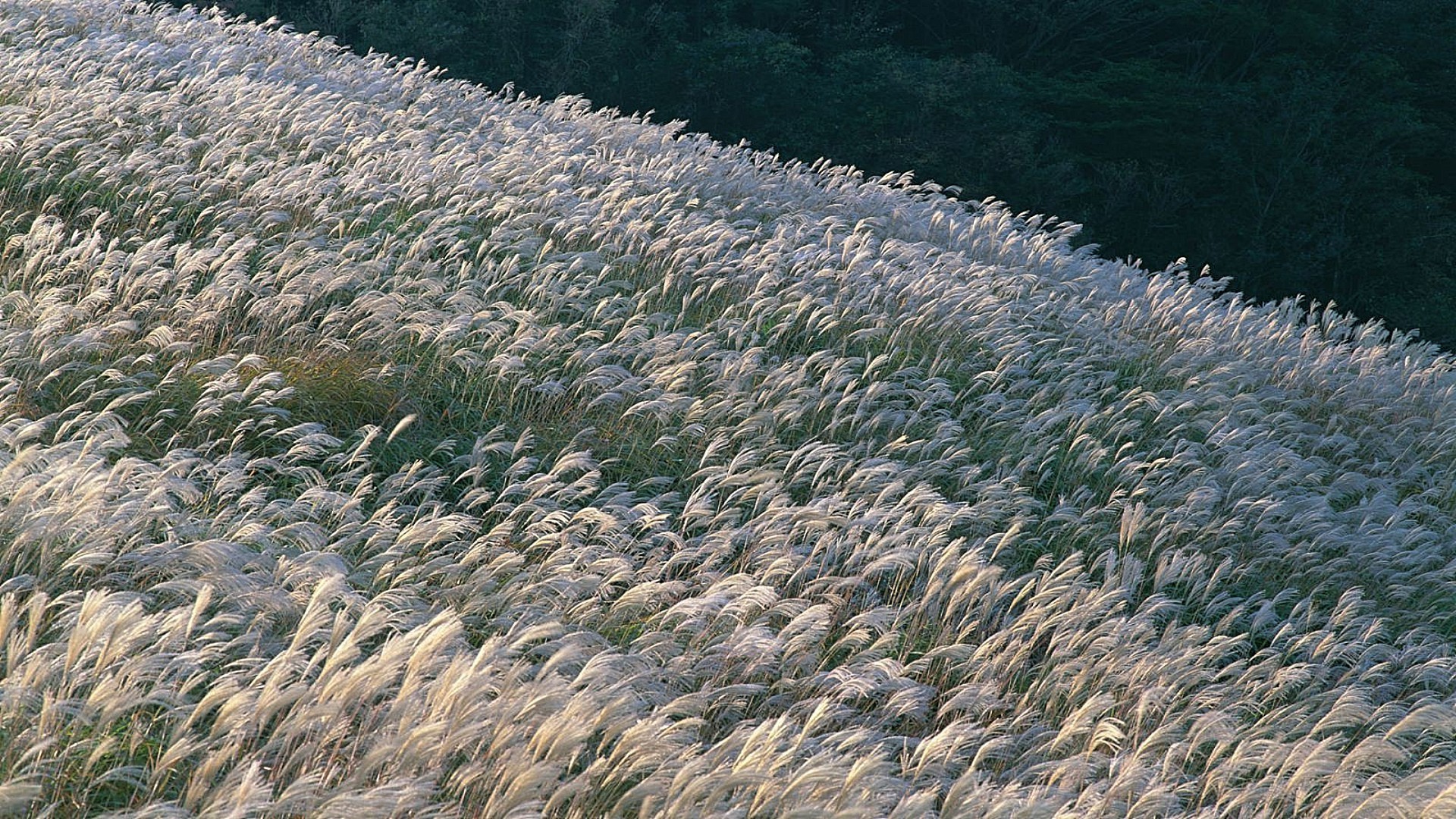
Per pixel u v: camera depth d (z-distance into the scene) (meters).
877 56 39.41
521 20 39.59
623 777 5.32
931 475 10.60
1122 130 40.81
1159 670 7.83
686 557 7.77
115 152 12.05
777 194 17.66
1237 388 14.29
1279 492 11.66
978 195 36.59
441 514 8.64
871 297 13.25
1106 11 43.94
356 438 9.01
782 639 6.83
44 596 4.97
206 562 5.79
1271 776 7.05
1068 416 11.75
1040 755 7.33
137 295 9.68
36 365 8.19
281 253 10.60
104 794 4.95
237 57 17.66
